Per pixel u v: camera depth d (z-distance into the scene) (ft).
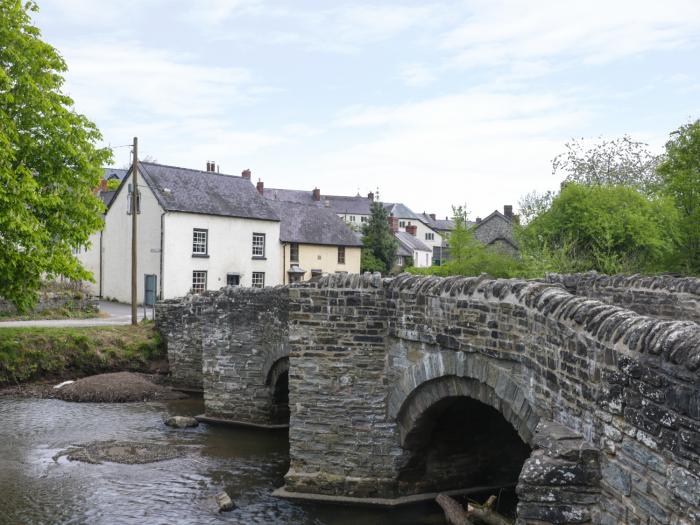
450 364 32.58
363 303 39.09
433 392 35.17
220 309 60.80
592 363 20.34
